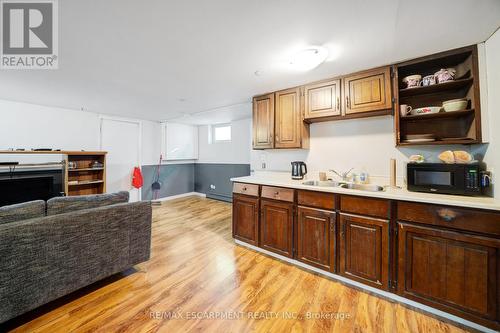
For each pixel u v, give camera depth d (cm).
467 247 139
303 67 201
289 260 226
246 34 151
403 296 161
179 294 174
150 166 515
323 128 262
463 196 157
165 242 281
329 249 194
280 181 245
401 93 201
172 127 551
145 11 127
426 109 183
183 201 535
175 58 188
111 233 182
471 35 152
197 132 607
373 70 204
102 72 218
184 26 142
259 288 182
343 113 221
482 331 137
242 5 121
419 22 136
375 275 172
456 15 129
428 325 143
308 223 207
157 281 192
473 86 165
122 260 191
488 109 159
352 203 183
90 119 415
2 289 130
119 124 459
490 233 132
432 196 157
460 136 189
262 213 242
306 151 275
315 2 119
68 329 139
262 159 316
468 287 138
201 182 599
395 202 165
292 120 260
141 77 232
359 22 137
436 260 148
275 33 150
